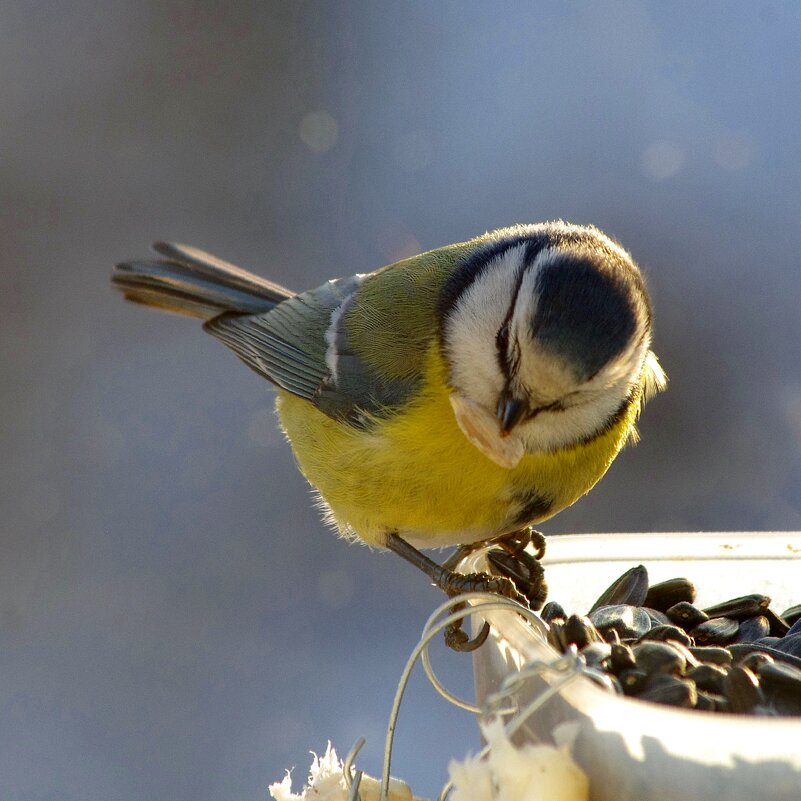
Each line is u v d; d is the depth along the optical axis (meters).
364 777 4.49
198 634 10.77
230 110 16.61
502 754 3.71
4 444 12.76
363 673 10.25
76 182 15.62
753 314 12.63
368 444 6.35
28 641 10.72
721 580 5.58
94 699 10.11
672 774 3.41
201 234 15.12
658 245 13.55
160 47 17.08
